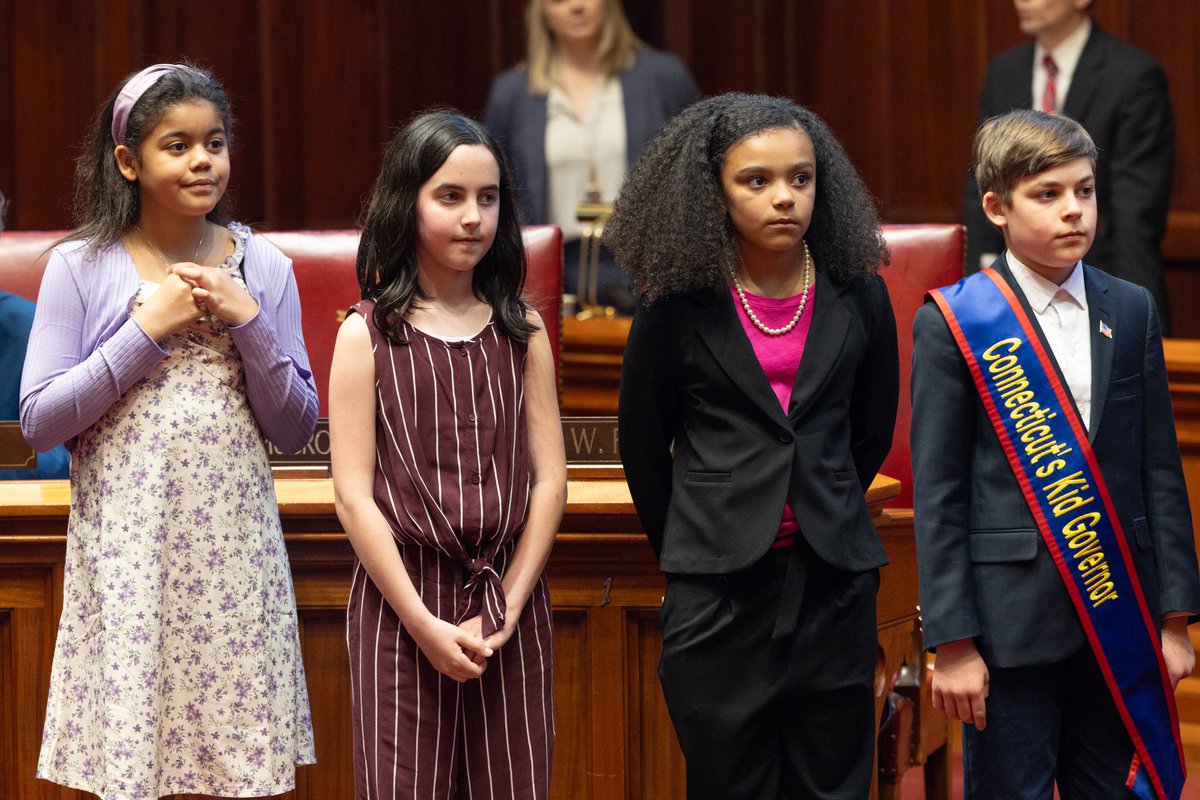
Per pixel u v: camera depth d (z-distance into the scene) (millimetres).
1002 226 8688
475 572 8117
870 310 8516
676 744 9758
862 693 8375
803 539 8211
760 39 22812
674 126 8445
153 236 8797
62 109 20609
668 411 8531
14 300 11531
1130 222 15844
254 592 8680
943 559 8289
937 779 11344
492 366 8336
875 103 22484
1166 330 15852
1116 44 16250
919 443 8500
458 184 8164
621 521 9547
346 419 8211
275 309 9086
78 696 8680
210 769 8641
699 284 8242
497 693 8250
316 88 21641
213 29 20859
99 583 8500
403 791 8102
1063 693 8492
